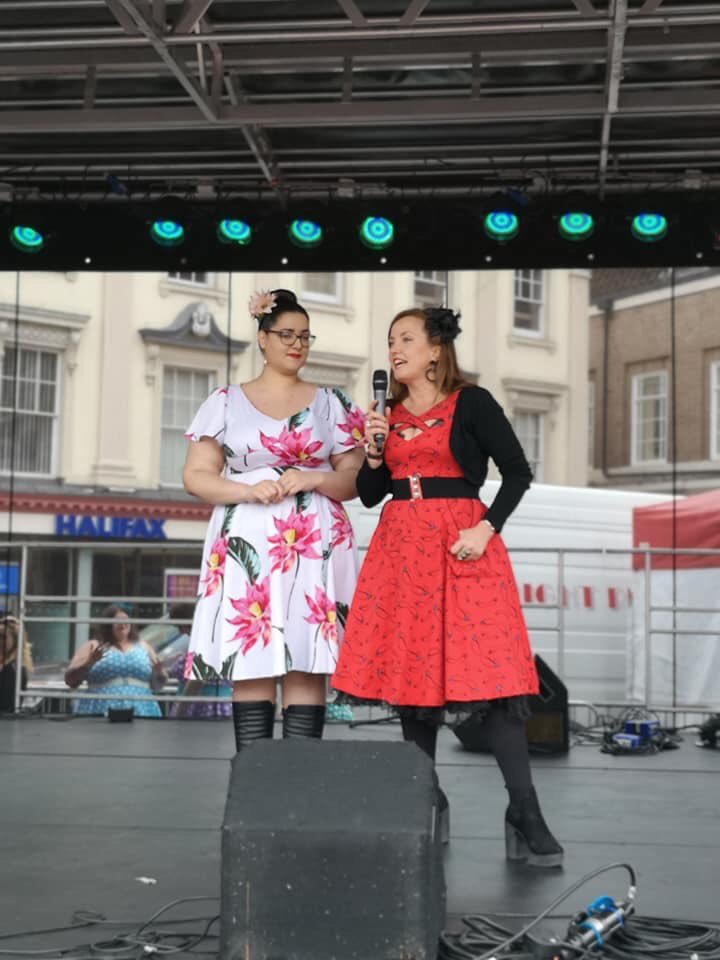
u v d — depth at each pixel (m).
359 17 4.05
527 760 3.06
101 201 5.82
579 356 9.58
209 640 3.10
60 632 7.93
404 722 3.10
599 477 9.51
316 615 3.09
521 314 9.59
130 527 9.38
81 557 8.21
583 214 5.62
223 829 2.16
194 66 4.57
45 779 4.45
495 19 4.03
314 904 2.13
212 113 4.52
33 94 5.09
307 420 3.20
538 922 2.37
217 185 5.78
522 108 4.50
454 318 3.09
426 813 2.15
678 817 3.76
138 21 3.87
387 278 8.92
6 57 4.50
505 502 2.98
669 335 9.24
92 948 2.29
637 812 3.86
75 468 9.40
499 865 3.03
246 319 9.05
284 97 5.00
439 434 3.01
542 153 5.52
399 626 2.97
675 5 4.12
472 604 2.95
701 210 5.63
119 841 3.34
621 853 3.20
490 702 3.01
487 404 3.03
